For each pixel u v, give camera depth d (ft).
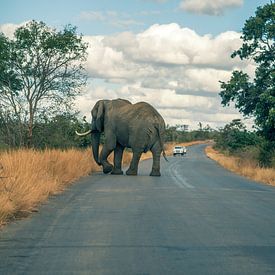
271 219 39.91
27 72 102.63
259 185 77.56
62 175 69.36
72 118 107.34
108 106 90.63
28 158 62.59
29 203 42.73
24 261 26.04
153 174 86.84
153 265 25.30
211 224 37.09
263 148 130.72
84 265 25.27
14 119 101.81
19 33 102.06
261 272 24.16
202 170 117.60
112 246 29.53
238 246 29.78
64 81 104.88
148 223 37.24
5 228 35.17
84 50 105.29
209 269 24.61
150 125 86.07
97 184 68.23
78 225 36.35
